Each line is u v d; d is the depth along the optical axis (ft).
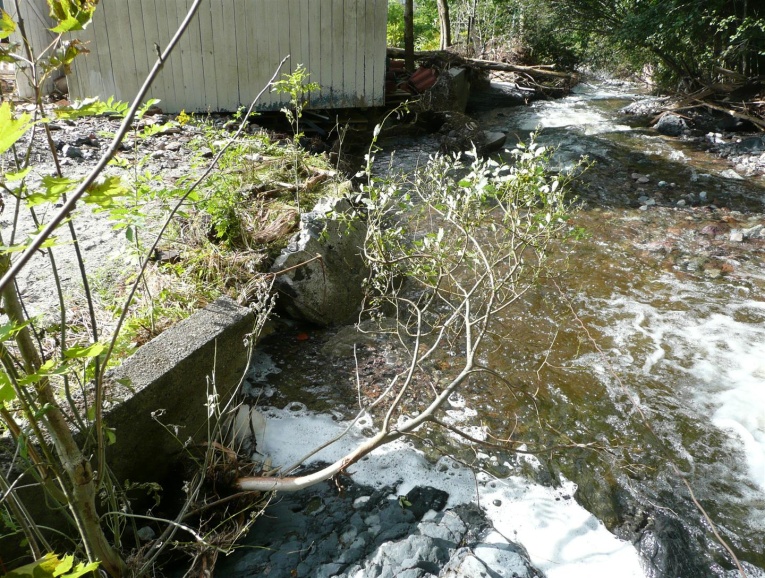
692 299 17.30
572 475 11.12
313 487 10.49
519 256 12.25
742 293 17.69
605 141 33.58
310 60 29.32
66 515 6.72
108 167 19.44
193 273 13.12
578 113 41.22
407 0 38.09
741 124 35.37
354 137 31.55
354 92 30.42
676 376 13.98
